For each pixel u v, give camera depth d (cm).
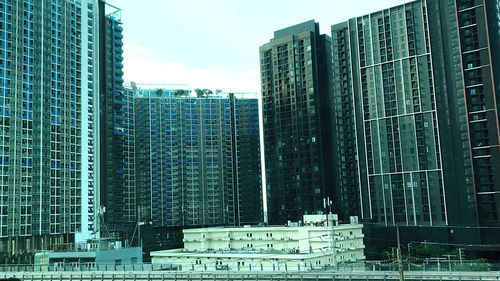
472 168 15500
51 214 15750
